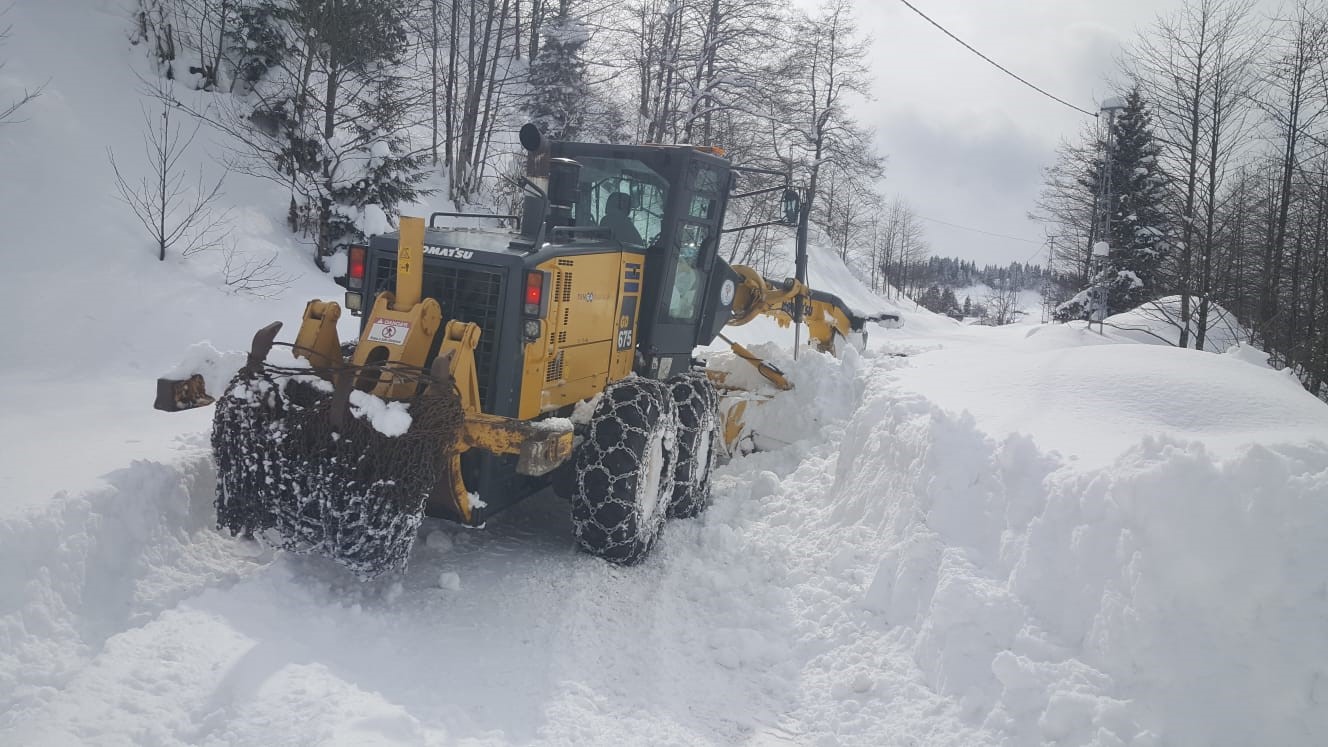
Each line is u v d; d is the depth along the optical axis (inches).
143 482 166.7
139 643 127.3
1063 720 123.3
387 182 582.2
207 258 447.2
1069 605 137.3
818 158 1295.5
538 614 165.6
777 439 290.2
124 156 478.3
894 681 145.9
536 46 962.1
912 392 225.1
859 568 182.9
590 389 203.9
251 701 118.8
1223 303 863.7
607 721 132.7
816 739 134.6
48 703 113.6
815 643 163.2
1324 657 114.9
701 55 932.0
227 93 606.2
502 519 221.8
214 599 144.1
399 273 168.7
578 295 191.9
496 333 171.9
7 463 169.2
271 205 547.8
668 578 189.6
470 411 160.9
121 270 395.9
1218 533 125.3
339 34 594.6
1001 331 1175.6
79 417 247.3
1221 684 118.7
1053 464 157.0
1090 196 1304.1
